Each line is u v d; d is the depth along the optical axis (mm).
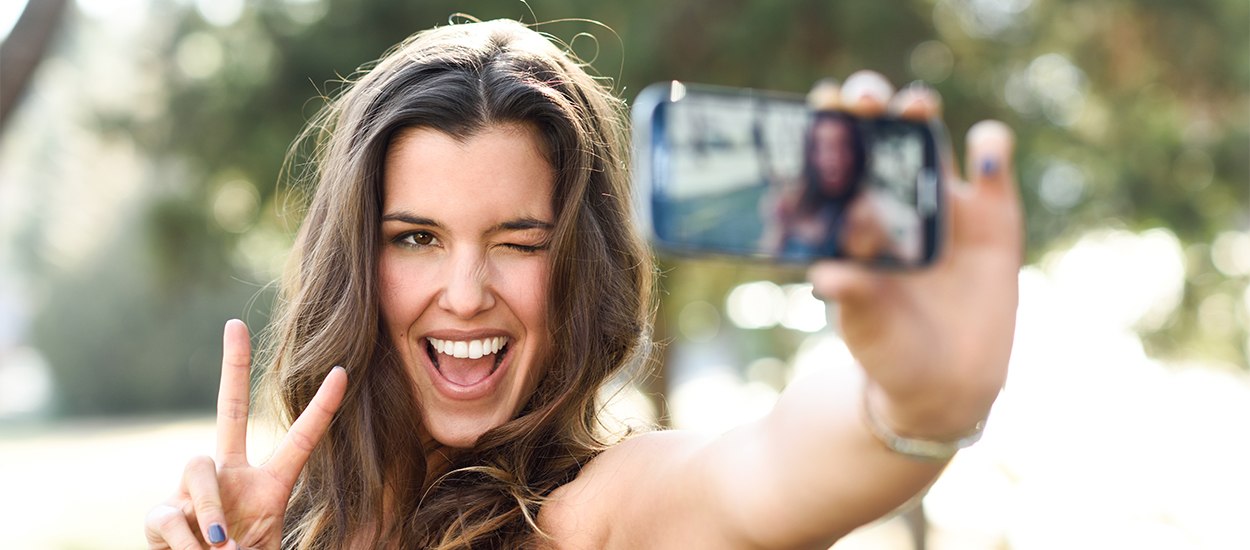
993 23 7285
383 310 1831
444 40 1873
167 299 8633
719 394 16547
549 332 1817
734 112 965
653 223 945
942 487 10320
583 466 1794
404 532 1815
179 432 26562
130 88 7848
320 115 2432
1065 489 8852
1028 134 7035
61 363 31906
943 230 980
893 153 982
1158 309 8211
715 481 1289
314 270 1925
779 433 1177
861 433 1064
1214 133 7551
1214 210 7723
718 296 9117
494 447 1830
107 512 14438
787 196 966
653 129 954
